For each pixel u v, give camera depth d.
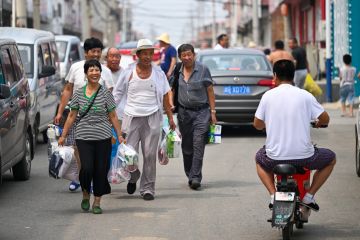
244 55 35.72
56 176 20.55
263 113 16.44
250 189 22.73
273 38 110.56
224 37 42.38
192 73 22.92
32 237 17.09
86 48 22.45
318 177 16.66
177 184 23.72
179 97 23.06
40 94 30.88
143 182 21.38
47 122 32.56
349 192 22.23
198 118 22.86
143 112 21.16
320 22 71.00
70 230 17.73
